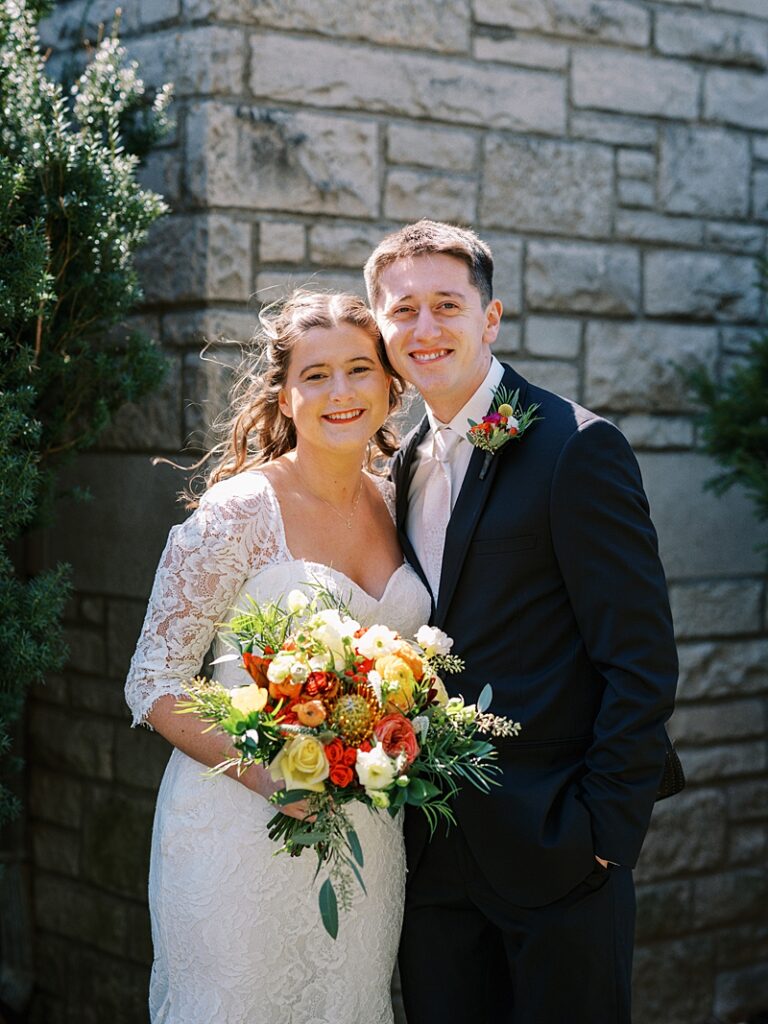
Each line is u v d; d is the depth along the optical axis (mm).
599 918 2572
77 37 4047
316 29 3666
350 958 2586
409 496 2871
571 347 4168
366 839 2582
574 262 4152
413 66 3824
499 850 2561
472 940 2750
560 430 2564
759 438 4109
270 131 3604
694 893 4477
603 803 2473
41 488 3424
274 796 2242
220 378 3576
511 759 2574
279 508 2596
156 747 3926
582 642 2578
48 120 3414
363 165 3754
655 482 4363
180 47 3592
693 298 4406
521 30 4008
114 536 3959
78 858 4227
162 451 3758
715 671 4500
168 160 3641
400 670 2232
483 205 3977
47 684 4309
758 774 4613
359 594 2602
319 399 2594
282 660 2217
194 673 2566
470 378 2652
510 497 2566
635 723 2449
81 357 3439
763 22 4496
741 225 4500
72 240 3361
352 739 2219
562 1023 2566
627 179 4246
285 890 2521
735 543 4547
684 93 4340
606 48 4176
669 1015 4426
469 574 2598
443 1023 2729
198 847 2539
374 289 2668
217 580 2521
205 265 3541
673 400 4383
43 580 3213
